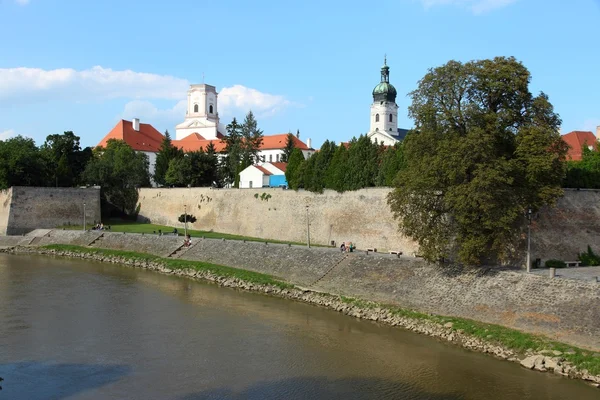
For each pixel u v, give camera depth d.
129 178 128.38
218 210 105.88
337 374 39.66
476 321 47.88
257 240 89.00
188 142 176.50
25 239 107.00
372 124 166.88
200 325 51.69
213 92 195.75
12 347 45.47
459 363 41.00
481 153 48.69
